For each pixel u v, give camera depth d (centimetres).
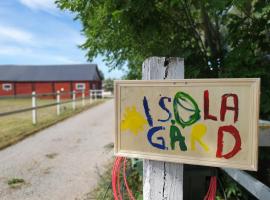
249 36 296
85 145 586
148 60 156
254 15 298
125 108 152
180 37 316
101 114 1164
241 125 133
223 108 136
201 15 330
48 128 808
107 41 339
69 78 3406
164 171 156
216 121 137
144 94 148
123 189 299
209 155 139
